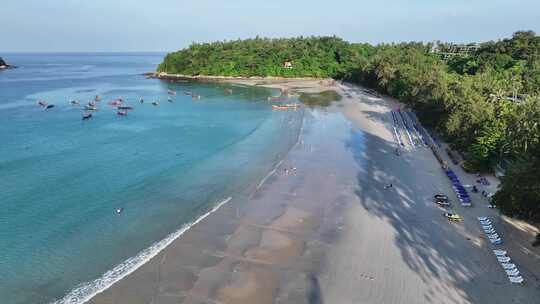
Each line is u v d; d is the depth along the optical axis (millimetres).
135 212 43969
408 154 64438
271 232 38969
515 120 48594
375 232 38656
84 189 50375
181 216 42906
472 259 33781
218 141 73625
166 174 55781
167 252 35562
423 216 41844
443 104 72562
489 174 52906
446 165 56531
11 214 43375
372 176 54031
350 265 33344
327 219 41594
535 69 95438
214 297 29625
